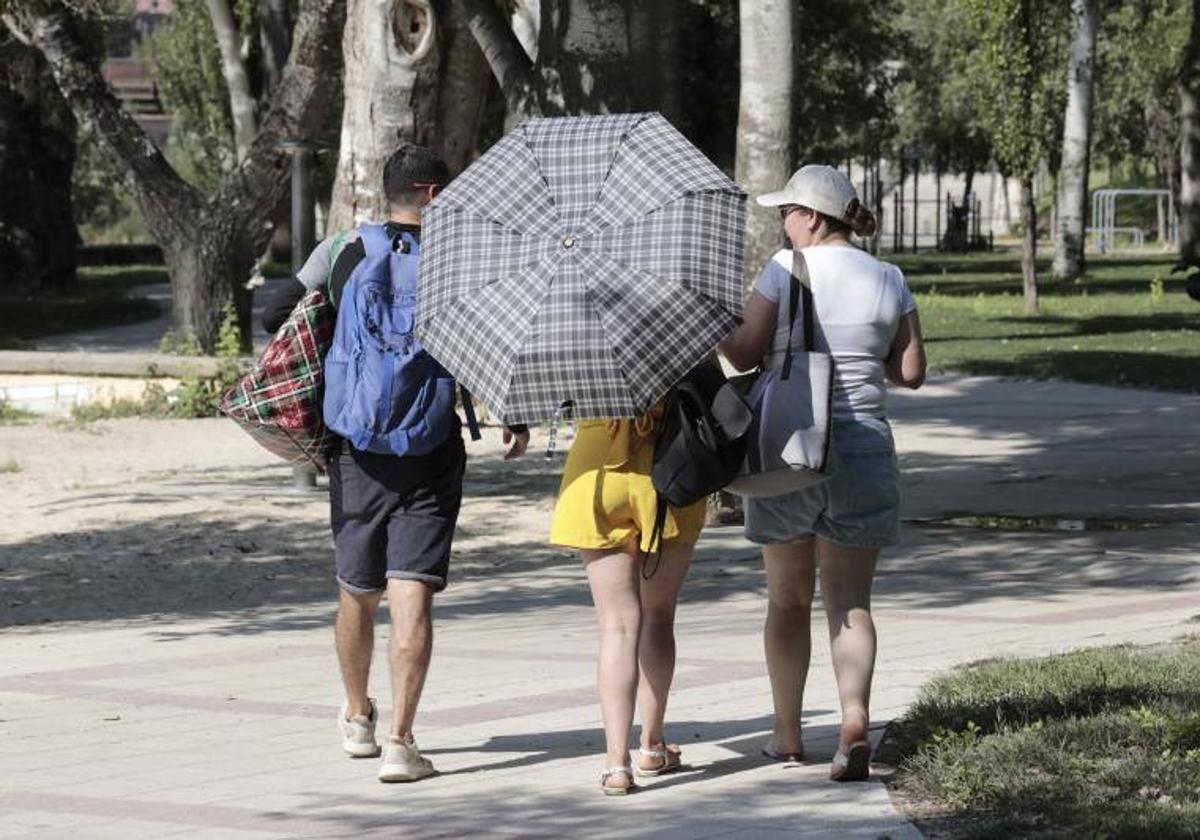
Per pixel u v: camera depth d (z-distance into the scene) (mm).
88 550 29453
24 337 78188
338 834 12062
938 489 34531
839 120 111625
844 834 11578
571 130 13227
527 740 14914
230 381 49000
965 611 21406
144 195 56469
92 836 12180
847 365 13117
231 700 17078
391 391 13336
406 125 42562
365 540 13828
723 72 87250
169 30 143625
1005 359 61562
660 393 12461
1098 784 12242
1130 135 156875
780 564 13625
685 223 12664
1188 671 15828
